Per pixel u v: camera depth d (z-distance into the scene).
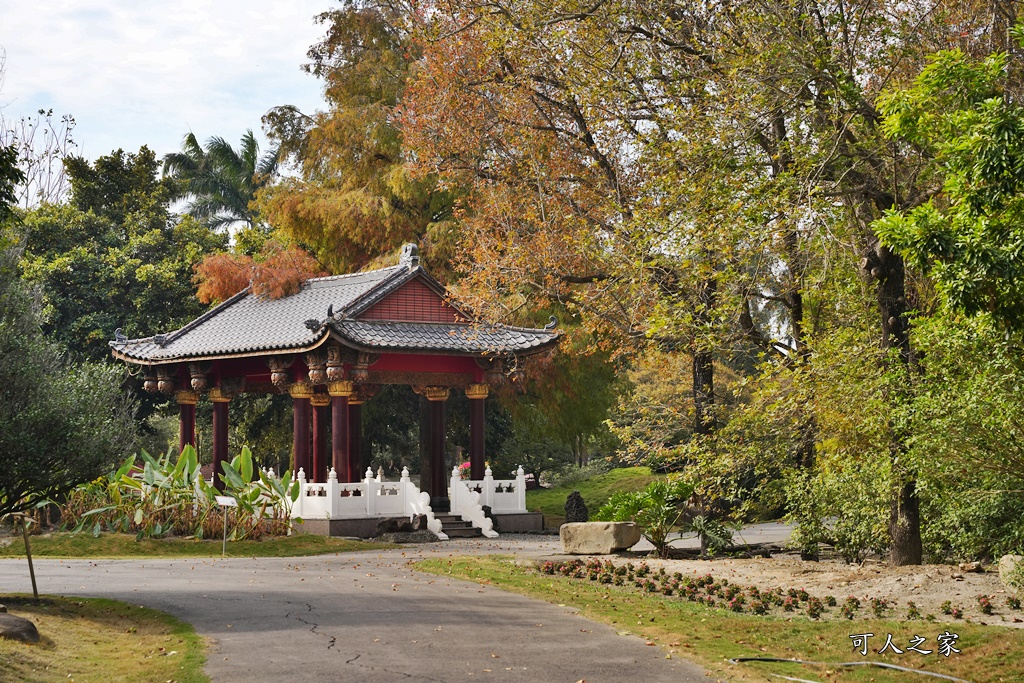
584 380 36.88
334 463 28.11
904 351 15.76
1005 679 10.09
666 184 17.11
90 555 23.00
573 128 25.89
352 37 41.75
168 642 11.84
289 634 12.30
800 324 19.11
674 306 17.69
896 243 10.76
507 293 30.97
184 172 61.41
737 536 26.86
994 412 13.02
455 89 26.78
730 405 22.09
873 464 16.30
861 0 16.70
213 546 24.19
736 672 10.54
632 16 19.59
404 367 29.14
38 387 14.59
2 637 10.93
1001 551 16.47
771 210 15.63
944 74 11.23
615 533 20.72
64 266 41.34
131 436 15.88
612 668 10.57
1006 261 10.03
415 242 38.72
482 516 28.95
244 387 32.38
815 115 16.86
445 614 13.94
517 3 20.95
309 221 38.94
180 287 42.81
